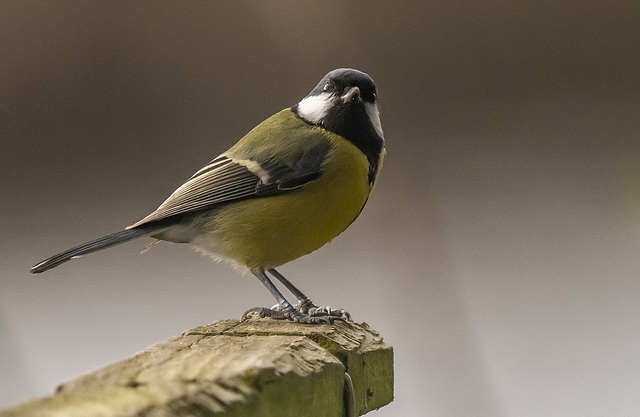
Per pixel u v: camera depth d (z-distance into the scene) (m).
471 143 16.02
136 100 16.53
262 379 3.21
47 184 14.78
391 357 4.63
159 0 16.47
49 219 13.74
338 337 4.38
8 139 15.87
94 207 14.23
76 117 16.02
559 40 18.02
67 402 2.74
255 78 16.64
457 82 17.42
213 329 4.62
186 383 3.05
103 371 3.23
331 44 16.81
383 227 12.16
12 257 12.68
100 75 16.23
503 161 15.85
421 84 17.20
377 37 17.12
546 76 17.75
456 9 17.53
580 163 15.51
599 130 16.58
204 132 15.98
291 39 16.66
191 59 16.52
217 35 16.64
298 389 3.43
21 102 16.11
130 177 14.98
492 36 17.52
